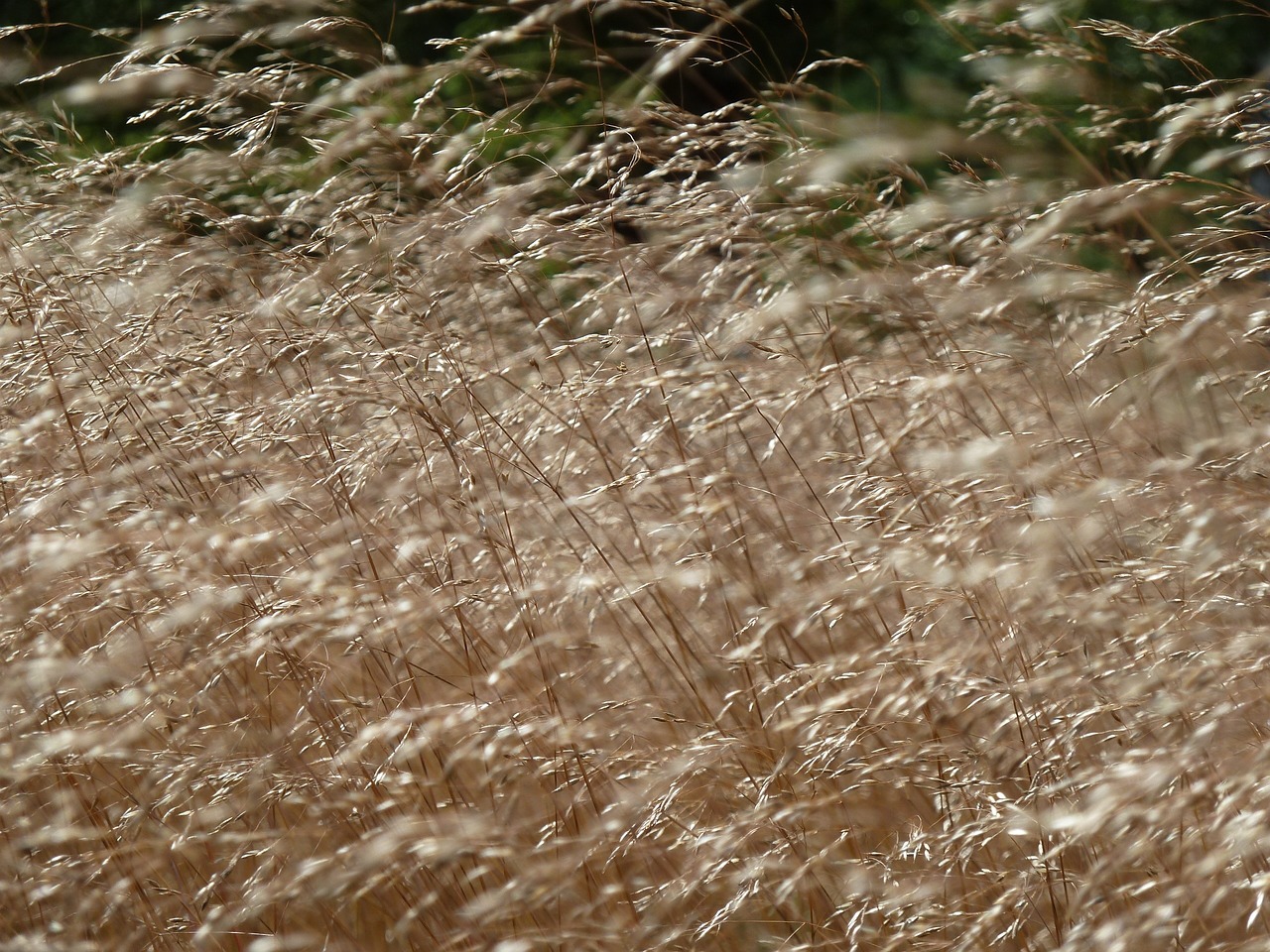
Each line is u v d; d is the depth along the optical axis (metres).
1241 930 2.44
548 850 2.76
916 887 2.72
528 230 3.69
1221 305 3.01
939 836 2.62
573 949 2.69
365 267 3.70
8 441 3.31
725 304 3.63
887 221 3.54
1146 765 2.29
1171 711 2.49
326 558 3.02
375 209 3.93
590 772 2.89
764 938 2.83
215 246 4.09
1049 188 3.80
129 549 3.12
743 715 3.08
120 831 2.98
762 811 2.59
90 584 3.16
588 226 3.69
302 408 3.31
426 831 2.65
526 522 3.38
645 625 3.36
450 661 3.19
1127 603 2.84
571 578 3.12
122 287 3.97
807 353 3.58
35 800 3.15
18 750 3.05
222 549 3.04
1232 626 2.76
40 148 4.54
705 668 3.19
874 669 2.74
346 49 4.08
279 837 2.92
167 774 2.94
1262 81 3.55
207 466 3.28
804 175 3.57
